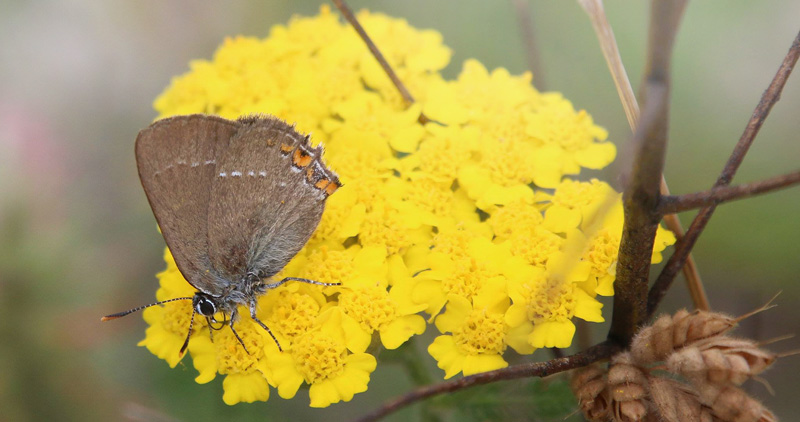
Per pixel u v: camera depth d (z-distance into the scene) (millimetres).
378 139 150
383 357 148
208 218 136
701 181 175
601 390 127
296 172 138
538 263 139
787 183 114
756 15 181
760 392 169
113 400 166
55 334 166
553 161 148
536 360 149
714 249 171
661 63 112
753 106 178
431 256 140
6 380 163
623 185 122
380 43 162
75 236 172
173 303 142
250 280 139
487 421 145
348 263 141
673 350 124
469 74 158
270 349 137
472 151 149
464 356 136
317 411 173
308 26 165
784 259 168
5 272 164
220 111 157
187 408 159
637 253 124
